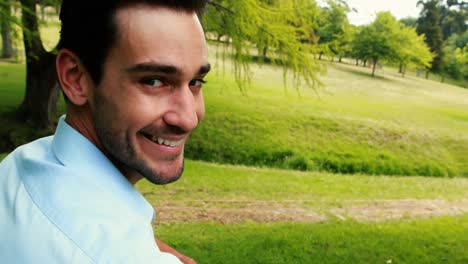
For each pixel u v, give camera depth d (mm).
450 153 15656
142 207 814
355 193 10195
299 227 7090
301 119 17078
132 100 746
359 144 15836
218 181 9758
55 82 13164
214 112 17062
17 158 831
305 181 10867
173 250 1274
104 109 766
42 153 826
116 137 768
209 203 8102
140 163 776
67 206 690
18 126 13086
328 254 6047
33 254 659
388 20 26328
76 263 630
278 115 17234
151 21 723
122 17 722
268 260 5641
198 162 11906
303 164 14703
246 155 14992
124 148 770
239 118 16703
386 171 14680
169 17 730
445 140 16375
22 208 707
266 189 9625
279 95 19969
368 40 26656
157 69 728
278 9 10688
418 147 15883
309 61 11055
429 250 6578
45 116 13219
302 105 18781
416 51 26375
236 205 8172
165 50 726
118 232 662
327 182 11023
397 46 26562
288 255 5867
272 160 14938
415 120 18078
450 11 28812
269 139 15773
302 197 9312
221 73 23016
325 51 11156
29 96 13281
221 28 10961
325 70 11266
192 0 748
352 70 27969
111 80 748
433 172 14695
